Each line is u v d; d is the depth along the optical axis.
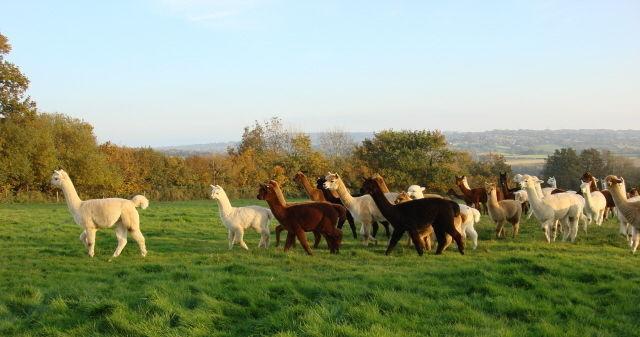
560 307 7.04
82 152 40.12
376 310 6.71
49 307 7.04
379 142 47.94
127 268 10.02
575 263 9.36
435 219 11.76
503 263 9.16
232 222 12.61
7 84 34.97
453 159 46.47
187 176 46.38
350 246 13.34
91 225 11.58
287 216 11.87
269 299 7.21
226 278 8.16
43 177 37.88
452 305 7.11
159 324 6.33
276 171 43.75
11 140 35.88
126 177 43.94
